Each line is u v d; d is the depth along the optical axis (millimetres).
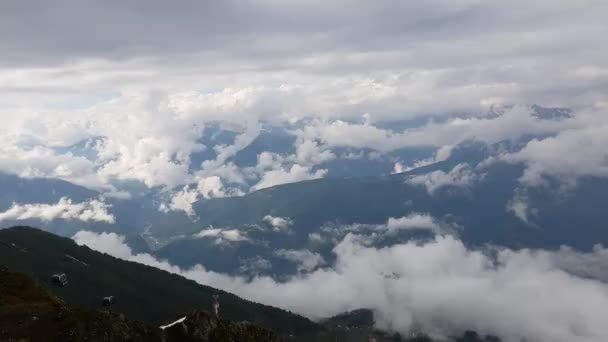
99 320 157375
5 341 134250
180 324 185375
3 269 170750
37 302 155625
